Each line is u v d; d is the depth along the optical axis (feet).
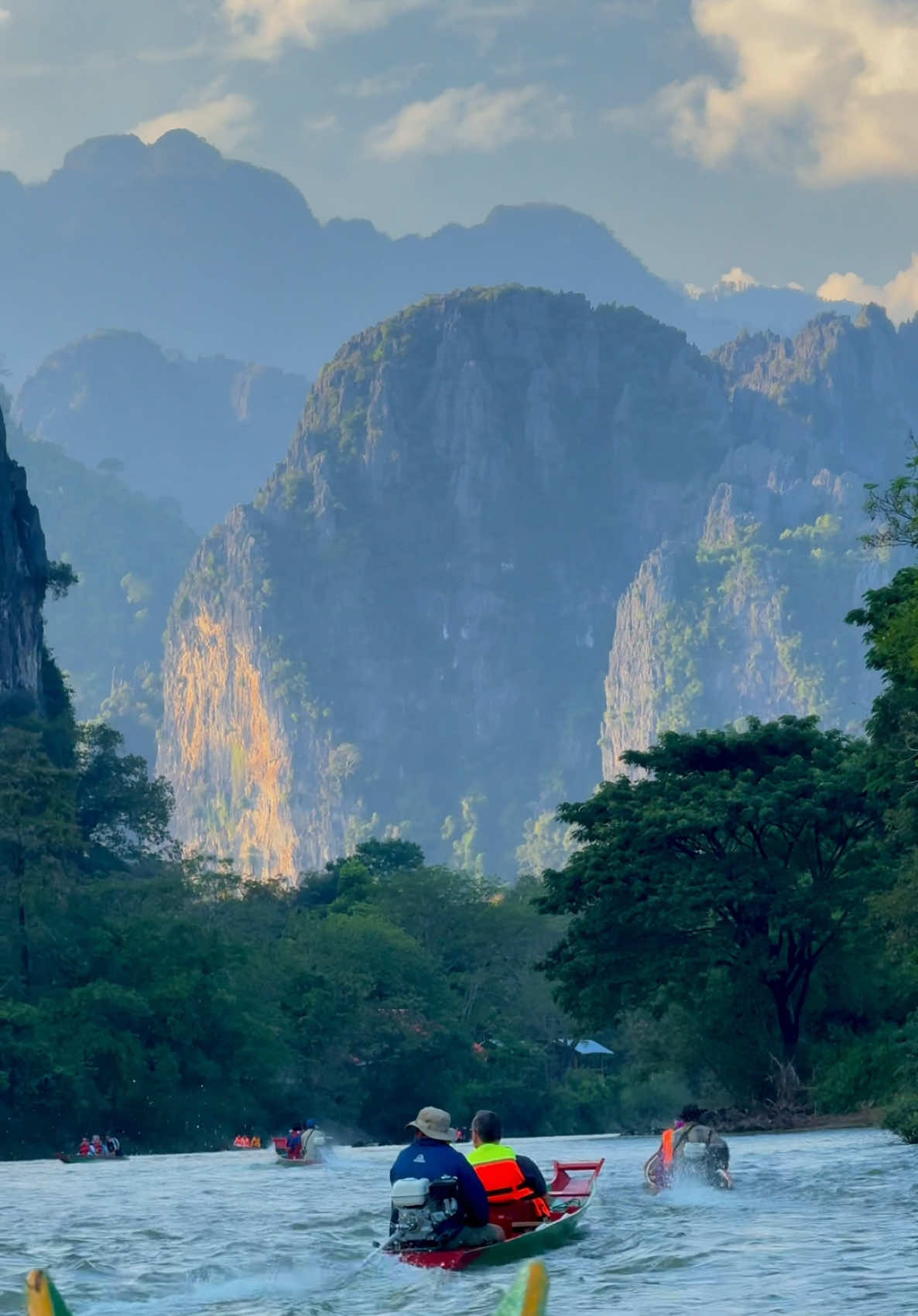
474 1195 78.89
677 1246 82.53
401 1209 78.69
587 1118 492.13
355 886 574.56
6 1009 310.65
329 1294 71.31
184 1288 75.10
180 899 399.03
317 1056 404.57
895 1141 175.32
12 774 344.69
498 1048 477.36
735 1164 146.20
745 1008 255.50
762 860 246.88
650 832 241.35
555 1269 75.72
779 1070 244.83
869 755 208.85
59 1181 176.55
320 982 418.31
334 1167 203.41
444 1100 437.99
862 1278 68.95
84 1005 321.32
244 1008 364.17
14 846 331.57
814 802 239.30
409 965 455.22
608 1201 111.04
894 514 196.13
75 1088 307.37
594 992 249.75
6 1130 303.48
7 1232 104.99
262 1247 91.91
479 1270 76.48
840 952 253.24
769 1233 87.40
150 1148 322.96
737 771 260.21
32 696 540.52
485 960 510.17
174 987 337.93
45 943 335.47
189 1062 339.57
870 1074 229.66
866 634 210.38
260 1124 364.38
